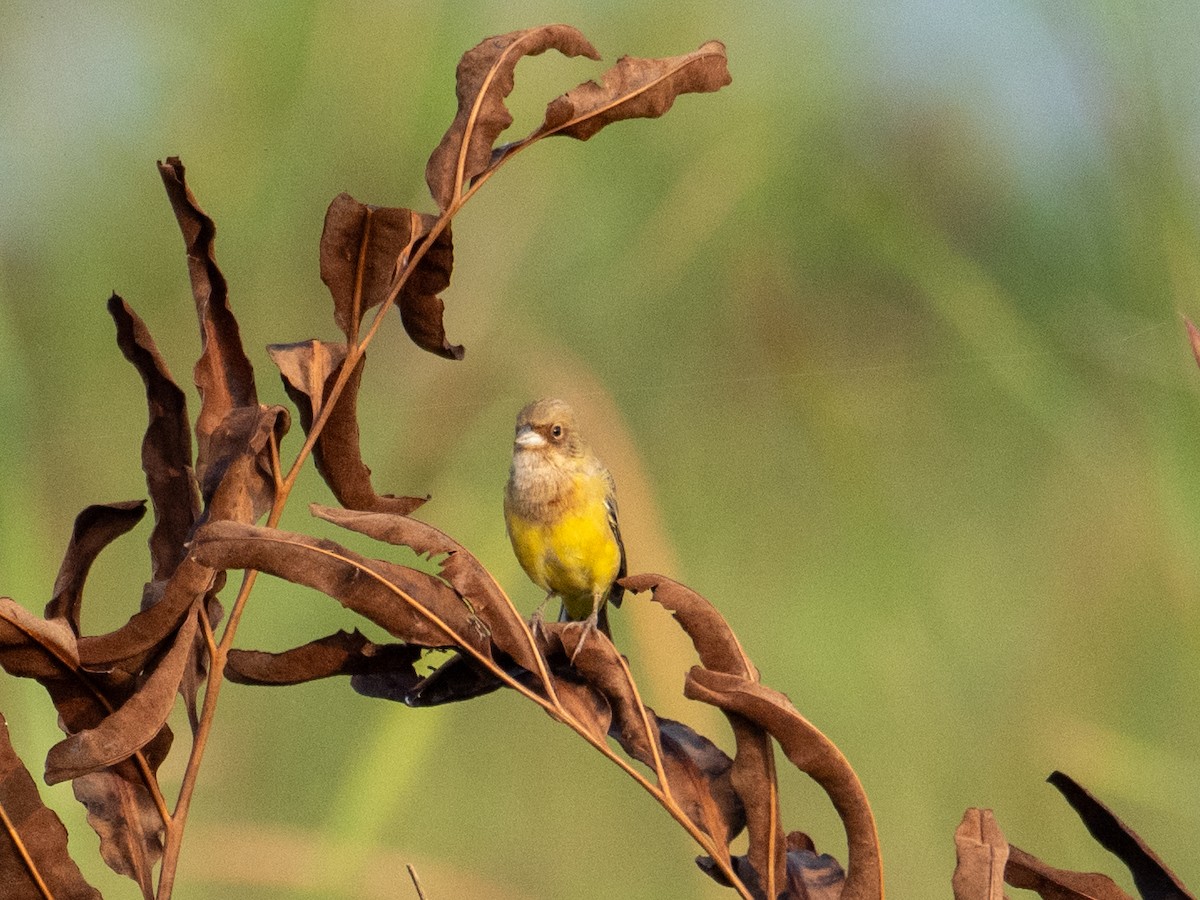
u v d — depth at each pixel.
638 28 11.39
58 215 10.72
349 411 4.18
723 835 3.93
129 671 3.79
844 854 9.77
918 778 9.89
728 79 4.38
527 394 10.72
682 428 11.47
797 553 10.88
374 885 9.18
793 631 10.55
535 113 11.41
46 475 10.27
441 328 4.40
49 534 10.14
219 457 3.94
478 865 9.85
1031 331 10.61
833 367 11.52
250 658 4.05
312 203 11.12
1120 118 9.74
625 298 11.59
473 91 4.14
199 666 4.07
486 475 10.67
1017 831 9.76
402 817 9.79
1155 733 9.88
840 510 10.92
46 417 10.34
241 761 9.57
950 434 11.44
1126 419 10.31
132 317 4.08
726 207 11.66
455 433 10.49
